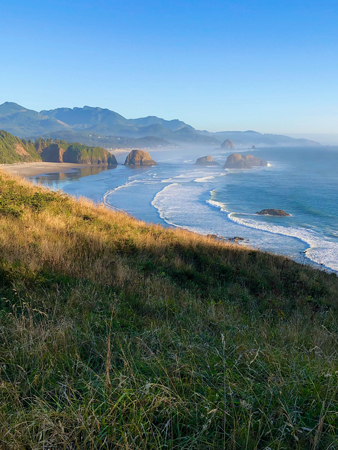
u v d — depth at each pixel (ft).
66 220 33.24
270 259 41.52
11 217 29.01
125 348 10.02
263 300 23.34
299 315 19.97
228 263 33.35
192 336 11.51
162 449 6.43
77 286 15.61
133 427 6.47
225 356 9.57
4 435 6.15
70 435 6.36
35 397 7.42
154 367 8.86
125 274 19.80
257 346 10.67
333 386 8.14
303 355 10.59
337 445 6.35
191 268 27.89
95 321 11.89
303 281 32.91
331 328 17.62
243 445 6.48
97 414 6.89
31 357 9.11
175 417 7.09
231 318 14.92
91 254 23.22
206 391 7.87
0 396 7.43
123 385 7.73
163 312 14.83
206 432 6.63
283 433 6.56
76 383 8.06
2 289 13.94
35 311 12.37
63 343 9.90
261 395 7.87
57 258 19.47
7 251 19.04
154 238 37.42
